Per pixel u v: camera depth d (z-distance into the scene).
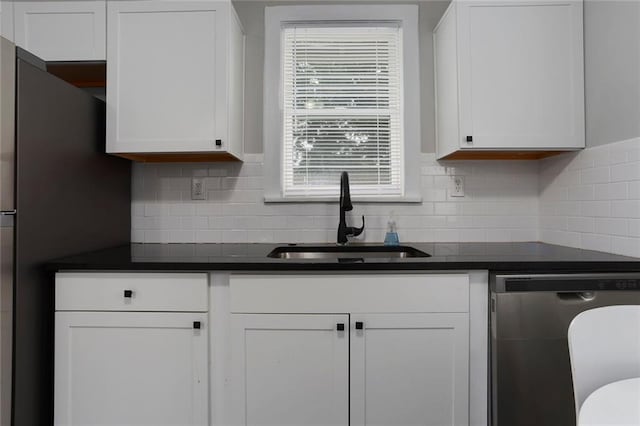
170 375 1.35
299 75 1.99
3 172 1.19
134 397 1.35
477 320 1.36
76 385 1.35
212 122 1.64
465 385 1.34
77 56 1.68
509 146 1.64
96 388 1.35
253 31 1.98
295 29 1.99
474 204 1.97
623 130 1.43
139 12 1.64
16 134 1.23
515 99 1.63
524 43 1.64
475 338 1.35
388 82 1.99
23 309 1.26
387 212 1.97
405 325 1.33
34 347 1.31
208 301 1.36
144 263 1.33
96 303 1.35
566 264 1.31
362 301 1.33
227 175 1.97
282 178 1.98
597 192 1.57
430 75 1.98
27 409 1.27
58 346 1.35
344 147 1.99
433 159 1.98
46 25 1.69
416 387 1.33
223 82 1.63
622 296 1.30
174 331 1.35
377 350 1.33
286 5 1.97
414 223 1.97
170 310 1.35
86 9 1.68
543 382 1.30
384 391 1.33
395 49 1.99
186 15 1.64
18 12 1.70
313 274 1.33
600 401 0.71
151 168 1.97
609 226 1.51
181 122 1.63
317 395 1.33
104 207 1.74
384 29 1.98
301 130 1.98
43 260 1.35
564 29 1.64
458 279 1.34
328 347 1.33
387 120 1.98
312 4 1.97
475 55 1.64
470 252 1.59
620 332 0.93
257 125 1.97
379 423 1.34
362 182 1.99
